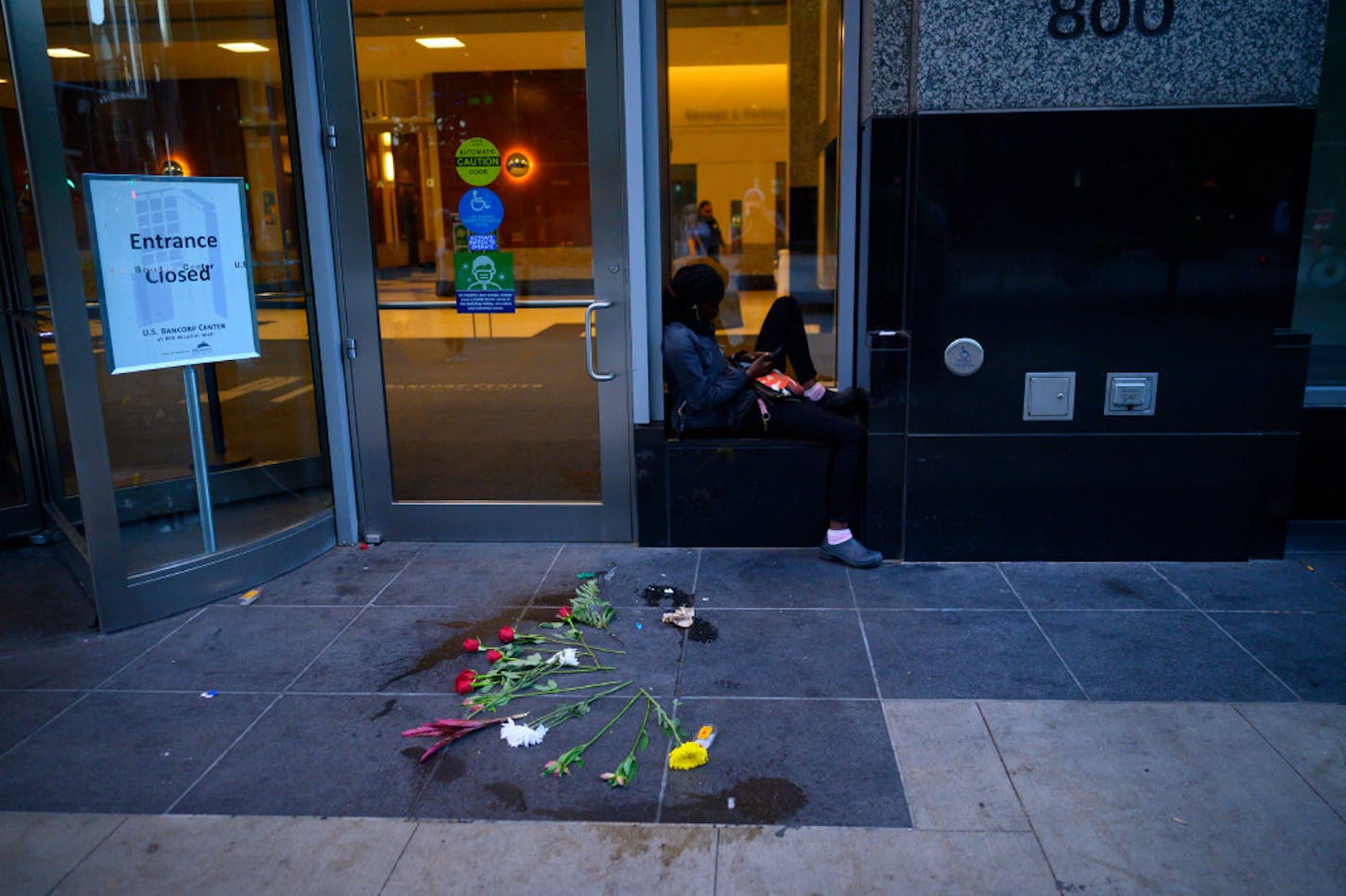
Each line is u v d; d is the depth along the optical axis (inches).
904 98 165.9
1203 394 170.4
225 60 167.2
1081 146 162.2
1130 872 97.1
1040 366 170.4
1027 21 158.4
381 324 187.5
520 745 122.1
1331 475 194.7
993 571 174.4
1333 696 129.0
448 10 174.2
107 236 148.9
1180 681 133.6
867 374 175.6
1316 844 100.7
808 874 97.9
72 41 143.6
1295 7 156.7
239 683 139.9
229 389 172.9
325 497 194.4
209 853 103.3
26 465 197.6
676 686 135.6
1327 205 201.2
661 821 106.7
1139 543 177.0
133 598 159.2
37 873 100.4
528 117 177.5
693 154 187.9
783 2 180.5
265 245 177.5
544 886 97.3
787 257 193.8
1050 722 124.0
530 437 190.1
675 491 185.6
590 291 182.5
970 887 95.5
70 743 125.2
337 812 109.8
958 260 166.9
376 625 157.9
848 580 171.0
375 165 181.5
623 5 168.4
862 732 122.7
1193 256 165.6
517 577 176.1
